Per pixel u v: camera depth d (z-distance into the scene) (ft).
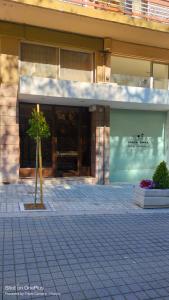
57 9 31.30
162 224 23.16
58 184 36.70
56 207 26.35
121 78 41.32
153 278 14.33
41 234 19.53
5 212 24.02
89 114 40.91
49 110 38.73
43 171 38.47
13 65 34.58
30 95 33.06
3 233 19.39
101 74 39.06
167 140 44.52
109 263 15.70
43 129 25.53
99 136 39.22
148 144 43.78
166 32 37.22
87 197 30.96
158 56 42.27
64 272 14.46
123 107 40.93
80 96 34.24
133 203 29.30
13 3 29.84
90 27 35.58
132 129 42.63
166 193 27.94
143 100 37.52
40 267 14.84
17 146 35.24
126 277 14.29
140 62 42.50
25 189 32.71
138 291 13.10
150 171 43.98
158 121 44.39
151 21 36.55
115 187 37.37
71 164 40.14
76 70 38.70
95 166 39.45
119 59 41.14
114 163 41.65
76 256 16.35
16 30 34.32
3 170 34.71
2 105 34.30
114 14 34.04
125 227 22.00
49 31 35.88
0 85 34.14
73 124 40.11
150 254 17.13
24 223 21.63
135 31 36.78
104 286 13.37
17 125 35.17
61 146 39.50
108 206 27.84
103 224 22.47
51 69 37.29
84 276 14.16
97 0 36.04
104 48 38.70
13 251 16.60
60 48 37.60
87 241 18.72
